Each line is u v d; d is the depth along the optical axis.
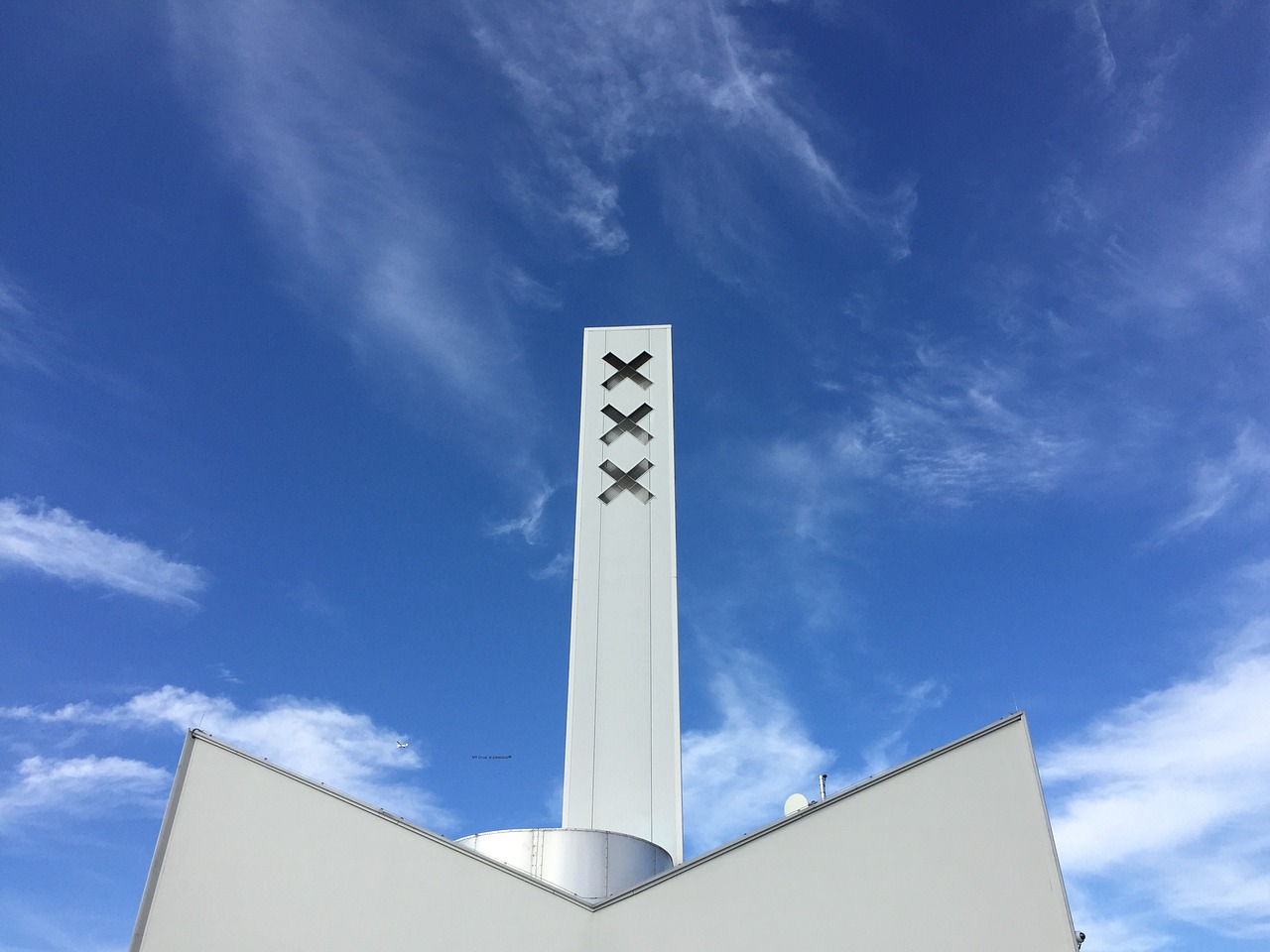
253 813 18.30
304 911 17.45
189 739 18.98
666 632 26.17
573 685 25.69
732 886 16.98
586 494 28.00
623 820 24.14
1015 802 16.59
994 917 15.89
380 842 17.95
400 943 17.09
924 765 17.27
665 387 29.28
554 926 17.09
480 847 20.44
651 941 16.78
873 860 16.69
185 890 17.67
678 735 24.95
